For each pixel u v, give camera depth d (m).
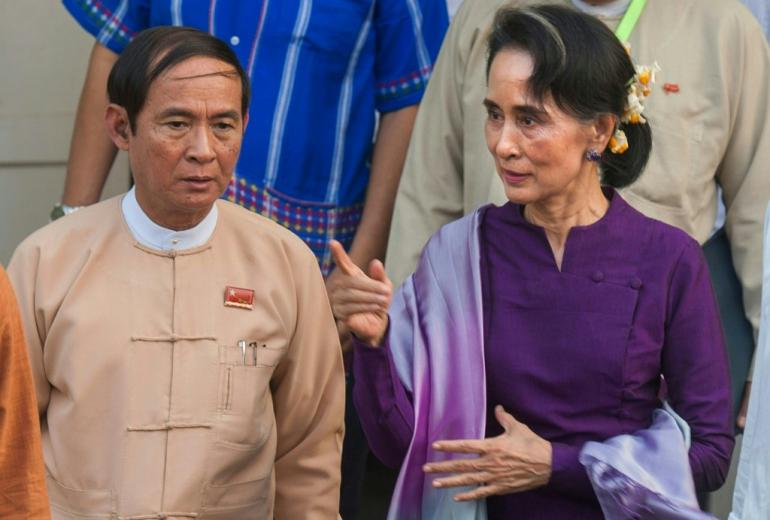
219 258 4.57
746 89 5.95
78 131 6.61
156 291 4.48
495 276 4.61
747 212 6.07
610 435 4.48
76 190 6.59
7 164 8.55
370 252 6.61
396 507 4.56
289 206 6.42
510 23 4.43
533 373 4.49
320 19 6.35
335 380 4.80
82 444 4.38
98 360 4.40
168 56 4.34
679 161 5.85
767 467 4.21
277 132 6.34
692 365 4.49
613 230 4.55
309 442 4.77
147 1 6.52
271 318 4.57
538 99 4.34
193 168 4.37
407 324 4.70
